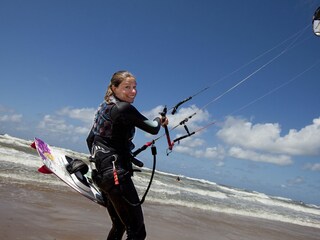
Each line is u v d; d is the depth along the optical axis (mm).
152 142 3381
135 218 3174
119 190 3078
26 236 4590
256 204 18938
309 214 20203
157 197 11516
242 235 8109
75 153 23484
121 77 3215
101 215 6867
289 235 9516
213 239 7016
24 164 11750
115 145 3150
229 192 25328
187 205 11258
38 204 6613
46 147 4113
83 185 3711
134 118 3100
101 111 3232
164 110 3365
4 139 20188
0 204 5953
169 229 6996
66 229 5332
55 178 10188
